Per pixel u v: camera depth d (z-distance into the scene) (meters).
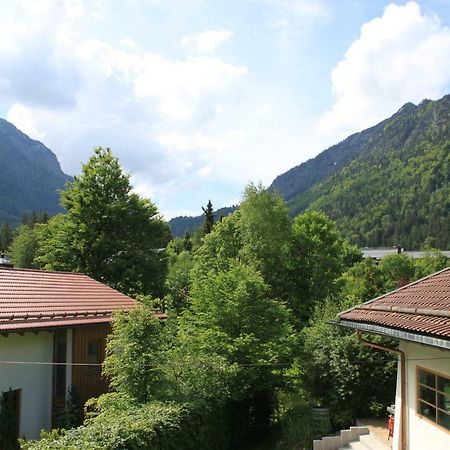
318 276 37.47
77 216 34.09
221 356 14.98
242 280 17.67
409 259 59.59
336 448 14.02
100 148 34.91
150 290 34.31
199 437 12.04
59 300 16.14
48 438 8.75
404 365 11.34
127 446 8.96
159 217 36.28
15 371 13.38
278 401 17.50
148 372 12.43
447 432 9.42
